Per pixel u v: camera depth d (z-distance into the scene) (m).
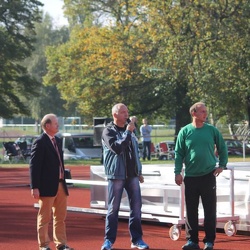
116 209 12.61
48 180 12.16
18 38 65.56
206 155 12.57
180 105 60.94
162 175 15.63
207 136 12.61
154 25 48.97
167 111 64.88
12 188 25.22
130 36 55.34
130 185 12.77
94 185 17.05
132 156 12.70
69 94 70.94
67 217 17.17
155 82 60.25
